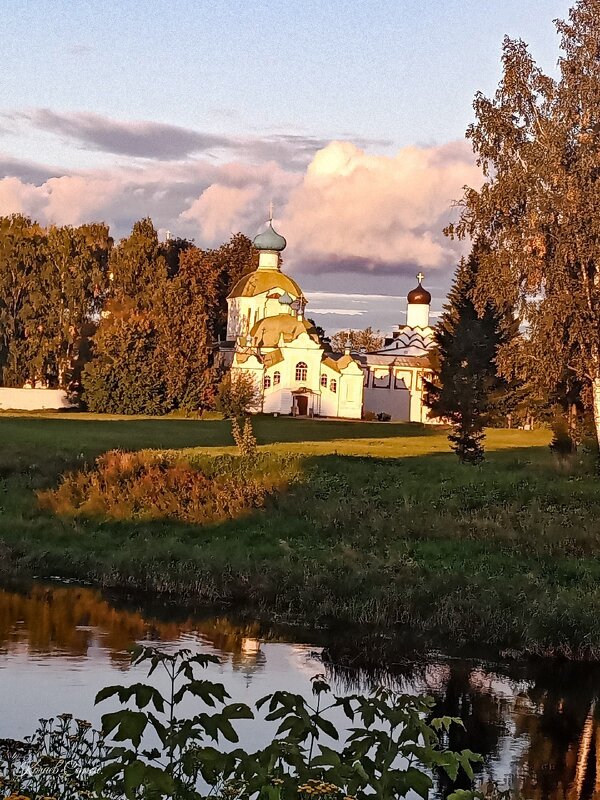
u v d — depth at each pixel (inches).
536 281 1982.0
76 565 1539.1
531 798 752.3
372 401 5428.2
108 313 4901.6
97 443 2800.2
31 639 1124.5
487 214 2018.9
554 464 2208.4
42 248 5039.4
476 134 2063.2
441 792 753.0
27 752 537.6
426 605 1283.2
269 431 3779.5
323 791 376.2
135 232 5132.9
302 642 1168.8
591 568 1443.2
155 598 1369.3
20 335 5027.1
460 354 2881.4
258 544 1660.9
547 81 2023.9
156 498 1865.2
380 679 1035.9
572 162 1991.9
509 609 1242.0
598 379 1993.1
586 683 1055.6
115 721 379.6
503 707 970.1
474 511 1831.9
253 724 848.9
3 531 1733.5
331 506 1836.9
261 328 5231.3
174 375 4628.4
